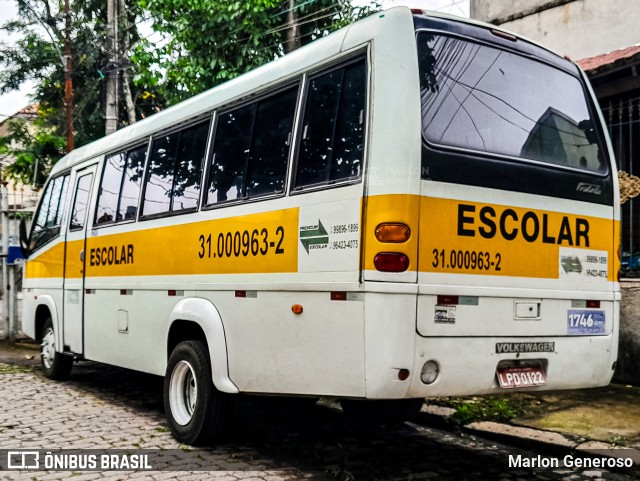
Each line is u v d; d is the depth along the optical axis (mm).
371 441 5648
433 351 3928
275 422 6301
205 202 5488
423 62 4156
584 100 5176
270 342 4586
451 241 4043
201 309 5270
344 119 4266
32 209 17781
